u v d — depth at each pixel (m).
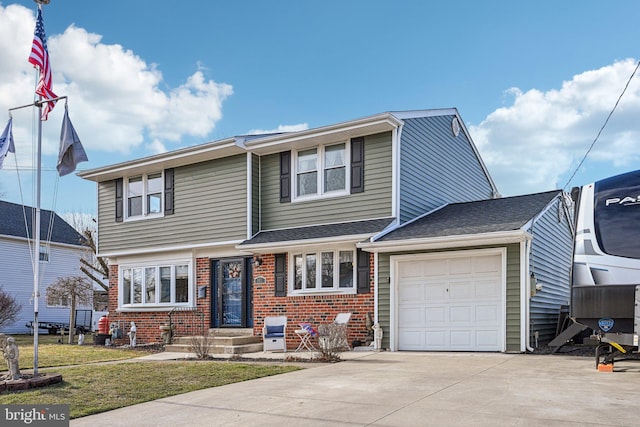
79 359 12.59
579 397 6.67
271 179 15.88
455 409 6.12
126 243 18.31
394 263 13.16
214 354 13.52
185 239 16.92
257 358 12.05
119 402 7.04
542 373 8.66
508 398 6.66
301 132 14.74
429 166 15.81
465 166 18.58
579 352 11.69
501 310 11.89
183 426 5.78
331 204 14.74
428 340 12.72
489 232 11.69
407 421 5.64
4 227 29.33
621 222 8.62
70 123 9.44
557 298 14.95
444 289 12.66
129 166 17.72
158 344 16.88
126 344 17.72
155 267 17.77
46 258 31.12
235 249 16.17
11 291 29.16
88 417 6.28
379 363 10.47
